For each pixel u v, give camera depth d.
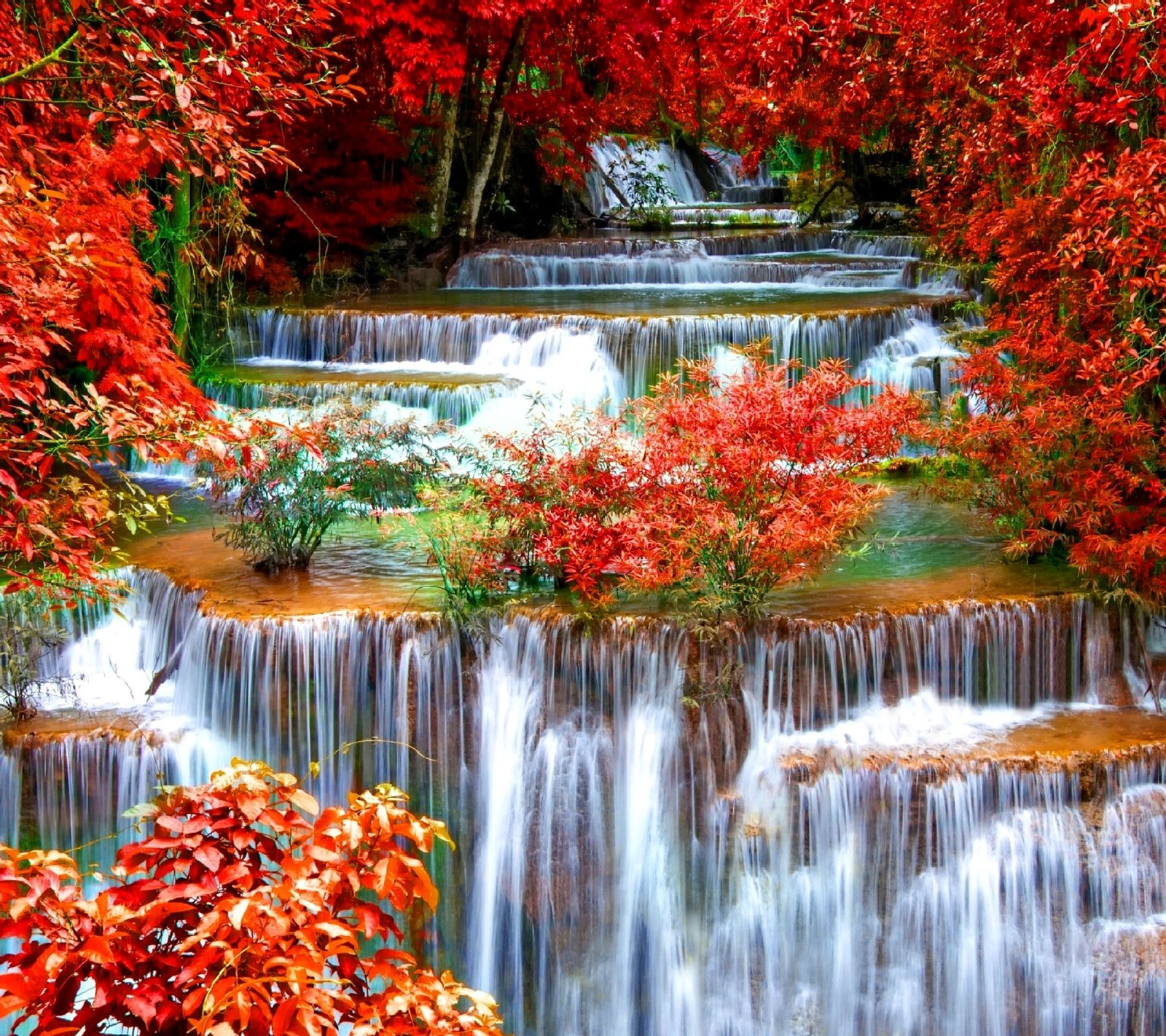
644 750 7.43
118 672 8.70
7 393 5.46
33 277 6.05
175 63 6.23
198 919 3.10
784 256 19.86
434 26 16.12
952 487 9.41
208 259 14.89
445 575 8.10
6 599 8.05
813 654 7.50
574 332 13.48
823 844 7.11
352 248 18.27
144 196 10.11
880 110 17.27
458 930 7.82
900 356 13.91
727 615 7.44
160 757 7.73
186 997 2.95
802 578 7.89
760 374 8.46
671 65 21.30
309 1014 2.74
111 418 5.79
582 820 7.56
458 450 9.45
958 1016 7.12
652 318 13.20
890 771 7.01
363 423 9.55
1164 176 7.98
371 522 10.00
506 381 12.73
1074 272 9.13
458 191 20.97
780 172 31.23
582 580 7.61
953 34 12.27
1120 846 6.99
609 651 7.48
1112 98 8.91
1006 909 7.01
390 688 7.78
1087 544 7.94
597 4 18.72
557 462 8.15
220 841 3.18
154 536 9.98
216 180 13.38
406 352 14.31
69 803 7.71
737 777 7.36
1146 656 7.98
